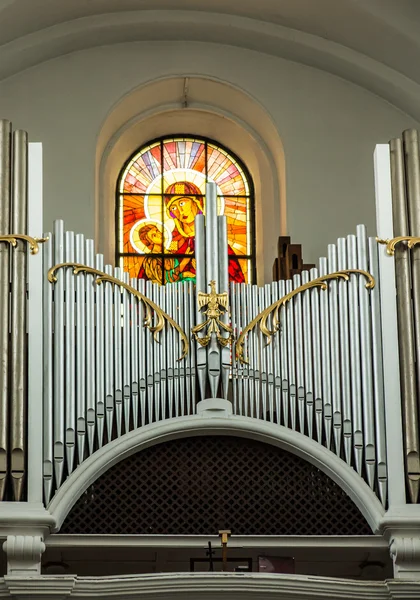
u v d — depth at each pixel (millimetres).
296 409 12438
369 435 12258
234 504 12430
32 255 12539
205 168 17078
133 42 16578
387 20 15797
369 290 12656
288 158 16219
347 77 16641
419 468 12109
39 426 12055
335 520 12852
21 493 11898
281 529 12594
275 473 12477
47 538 12008
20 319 12328
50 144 16016
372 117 16516
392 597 11648
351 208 16031
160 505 12383
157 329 12508
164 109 16828
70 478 11969
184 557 13320
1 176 12711
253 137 16766
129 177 16922
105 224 16250
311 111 16484
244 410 12438
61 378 12219
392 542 11898
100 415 12227
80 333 12398
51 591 11492
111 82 16359
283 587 11609
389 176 12945
